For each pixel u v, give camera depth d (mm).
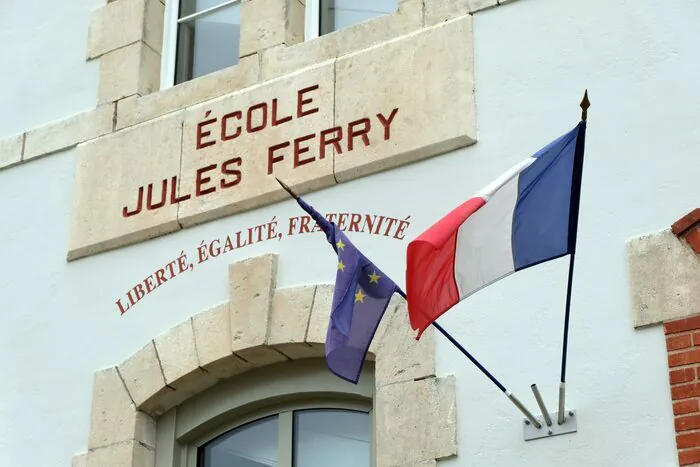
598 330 9812
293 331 10781
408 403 10180
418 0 11375
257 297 10992
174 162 11828
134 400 11180
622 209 10047
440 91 10953
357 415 10836
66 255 12016
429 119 10906
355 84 11305
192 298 11312
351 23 12094
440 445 9969
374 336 10469
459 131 10766
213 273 11312
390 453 10102
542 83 10680
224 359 10977
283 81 11617
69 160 12422
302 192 11234
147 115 12172
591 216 10117
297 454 10906
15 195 12531
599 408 9609
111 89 12477
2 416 11648
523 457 9703
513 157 10562
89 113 12461
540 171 9461
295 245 11102
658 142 10125
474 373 10086
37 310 11953
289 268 11047
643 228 9938
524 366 9945
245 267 11133
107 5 12859
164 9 12891
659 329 9633
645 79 10344
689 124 10086
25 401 11617
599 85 10477
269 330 10859
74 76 12758
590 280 9969
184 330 11203
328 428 10898
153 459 11172
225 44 12602
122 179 12016
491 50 10945
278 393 10992
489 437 9867
